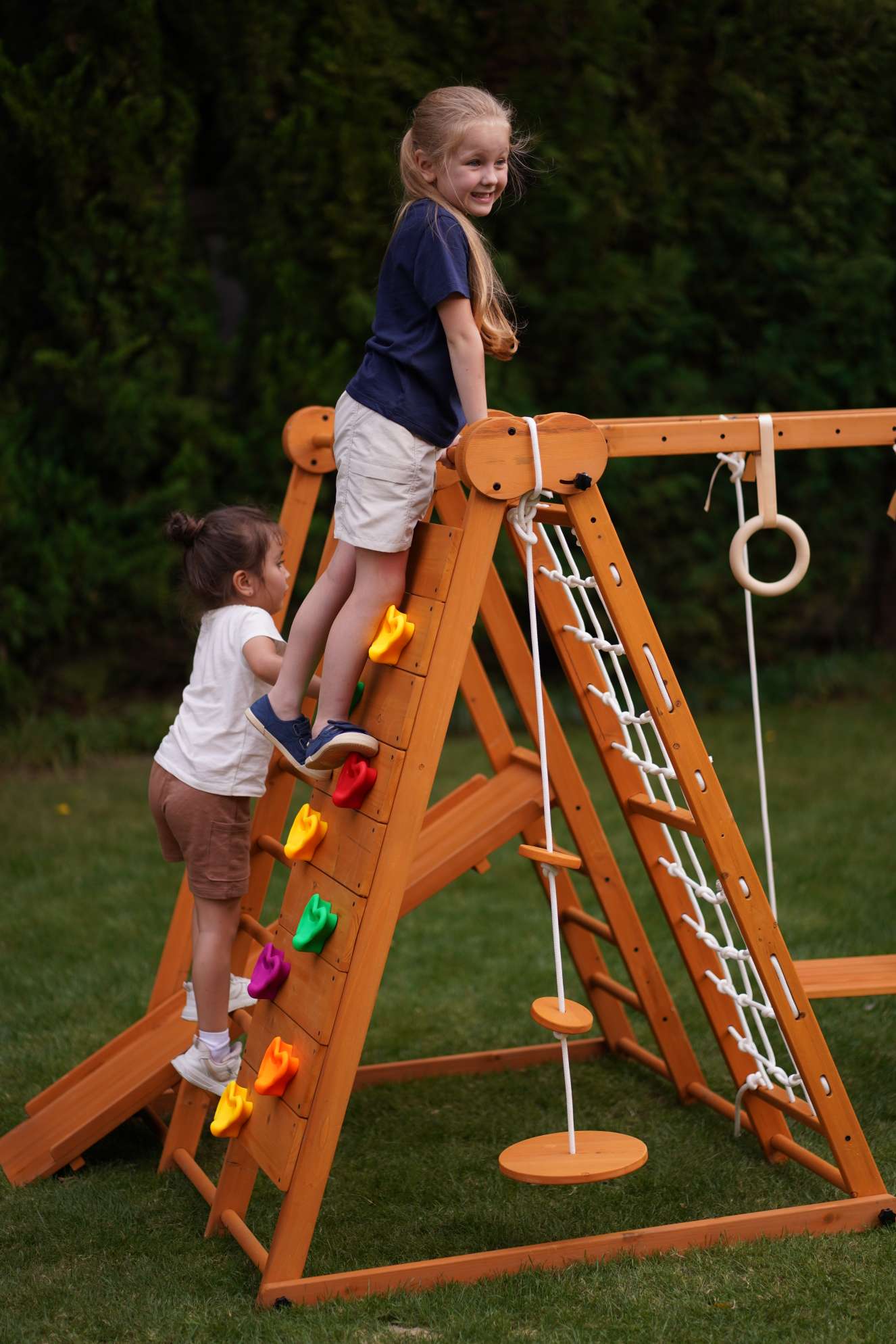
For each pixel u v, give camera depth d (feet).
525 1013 14.28
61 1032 13.66
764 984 9.46
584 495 8.85
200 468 25.46
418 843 11.41
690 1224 9.30
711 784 9.27
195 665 10.59
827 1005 13.98
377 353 8.80
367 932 8.55
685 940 10.99
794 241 27.43
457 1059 12.91
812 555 28.84
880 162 27.68
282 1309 8.55
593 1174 8.46
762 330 28.07
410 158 8.77
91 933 16.66
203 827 10.20
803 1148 10.73
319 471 11.80
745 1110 10.98
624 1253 9.14
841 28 26.76
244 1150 9.55
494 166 8.68
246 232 26.27
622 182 26.40
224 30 24.97
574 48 25.55
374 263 25.72
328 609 9.29
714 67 26.76
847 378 27.94
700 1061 13.04
